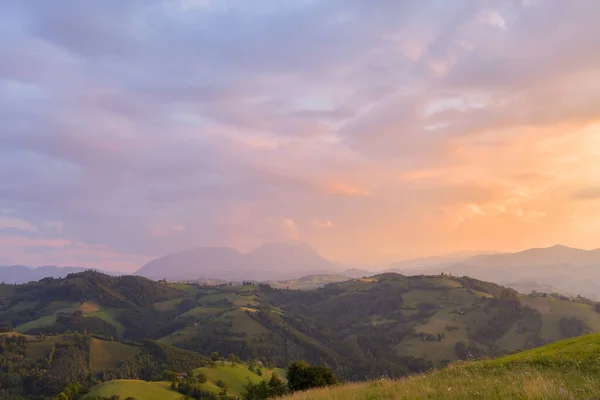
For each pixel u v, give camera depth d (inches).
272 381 2524.6
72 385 5492.1
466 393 706.2
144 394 5032.0
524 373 848.3
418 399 702.5
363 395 819.4
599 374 802.8
